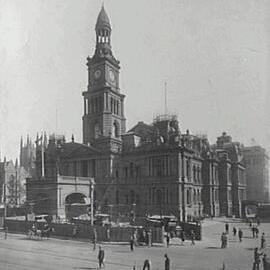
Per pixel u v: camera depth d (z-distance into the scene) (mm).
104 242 44156
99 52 45094
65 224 50250
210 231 42250
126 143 74250
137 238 41688
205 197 56406
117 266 31078
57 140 78875
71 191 69188
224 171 42781
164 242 41094
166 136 69312
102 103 71562
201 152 56812
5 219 59750
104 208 68875
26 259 36688
